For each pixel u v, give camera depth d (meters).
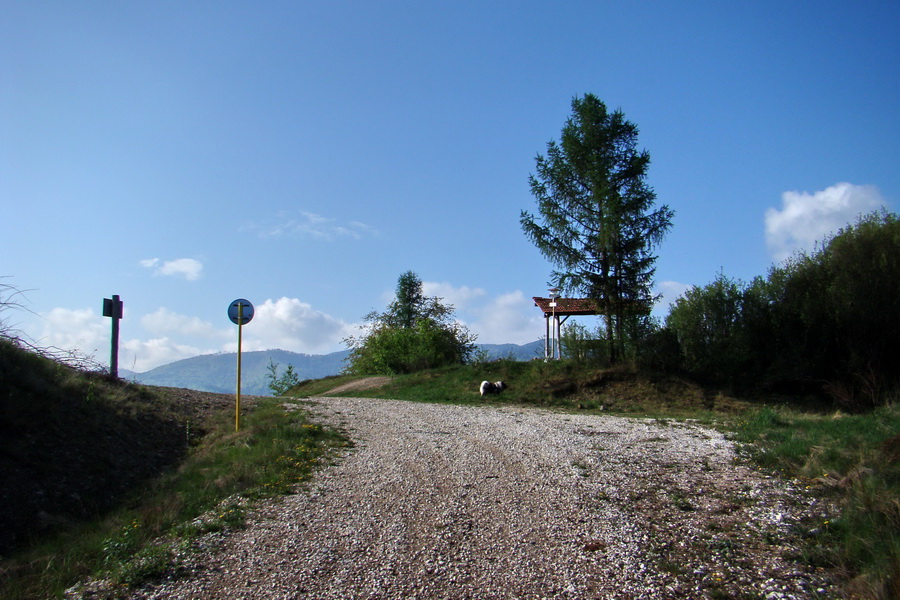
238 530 6.79
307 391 33.34
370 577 5.50
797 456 9.29
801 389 21.64
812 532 6.30
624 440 11.70
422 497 7.87
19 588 5.54
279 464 9.72
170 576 5.61
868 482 7.27
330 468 9.62
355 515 7.22
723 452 10.30
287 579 5.50
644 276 23.53
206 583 5.46
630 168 23.19
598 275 23.53
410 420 14.80
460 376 26.11
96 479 9.41
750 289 24.34
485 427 13.59
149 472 10.38
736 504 7.36
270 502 7.84
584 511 7.18
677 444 11.17
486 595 5.13
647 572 5.51
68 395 11.41
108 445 10.53
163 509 7.64
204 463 10.50
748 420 14.48
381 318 50.75
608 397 21.08
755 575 5.42
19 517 7.84
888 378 19.97
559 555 5.92
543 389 22.20
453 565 5.72
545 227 24.02
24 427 9.69
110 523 7.48
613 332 23.95
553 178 23.83
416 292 52.47
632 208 22.67
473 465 9.54
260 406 16.50
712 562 5.71
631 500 7.61
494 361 27.23
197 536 6.61
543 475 8.83
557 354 28.55
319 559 5.92
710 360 22.58
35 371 11.26
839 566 5.52
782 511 6.98
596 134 23.31
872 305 21.06
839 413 16.28
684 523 6.76
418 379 27.39
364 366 39.44
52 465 9.22
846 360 21.11
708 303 23.75
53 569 6.00
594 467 9.27
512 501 7.61
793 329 22.77
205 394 17.75
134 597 5.23
